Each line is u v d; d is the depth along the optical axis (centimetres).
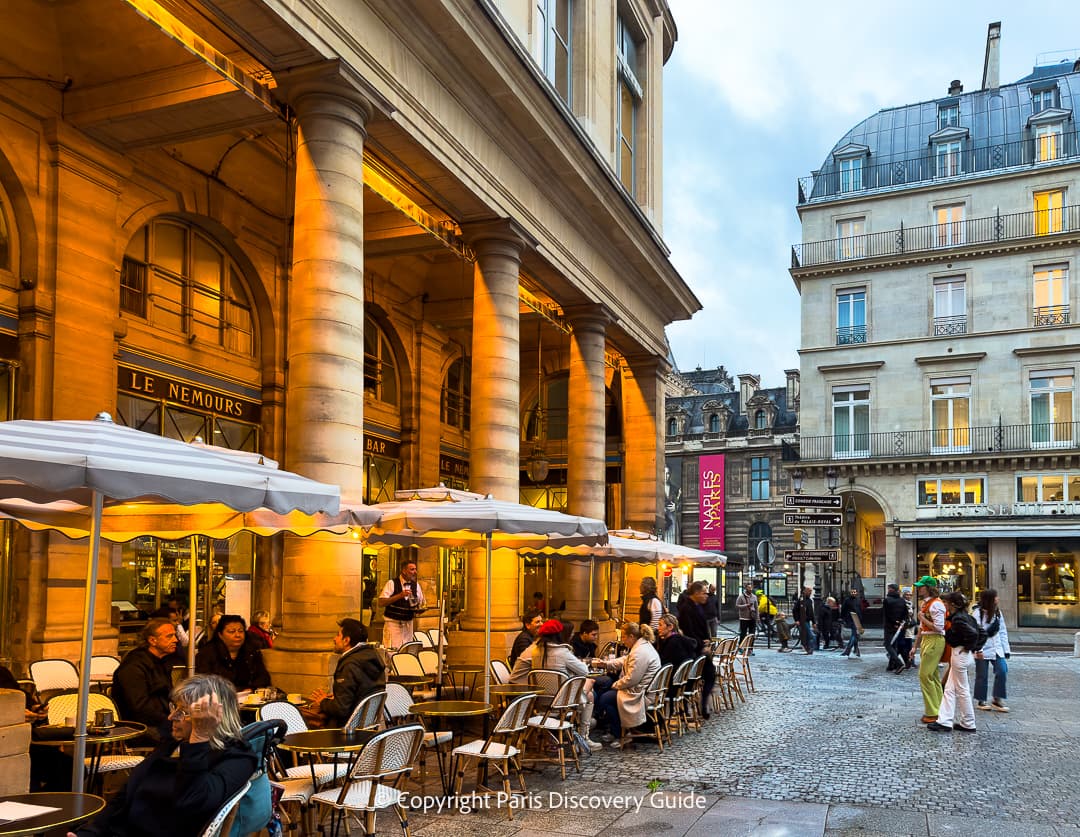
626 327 2175
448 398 2367
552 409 2744
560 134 1568
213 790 408
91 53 1145
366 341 2003
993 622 1438
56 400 1170
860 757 1026
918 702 1520
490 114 1416
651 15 2439
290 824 654
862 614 3562
